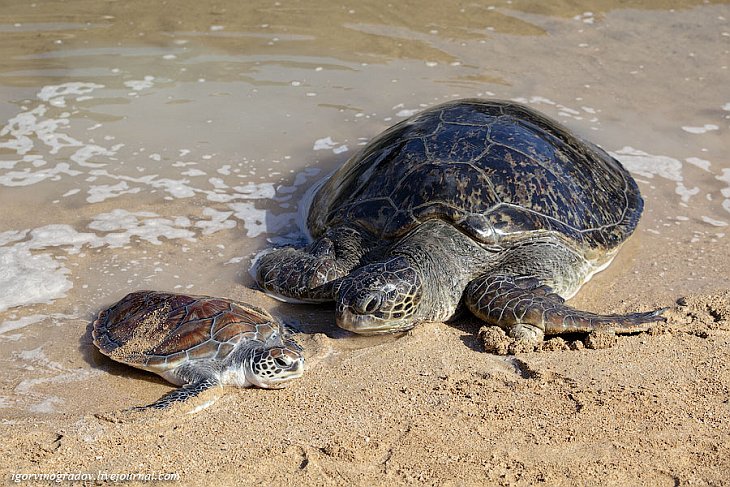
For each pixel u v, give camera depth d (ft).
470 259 10.87
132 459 9.25
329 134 13.43
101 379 10.05
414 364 10.21
